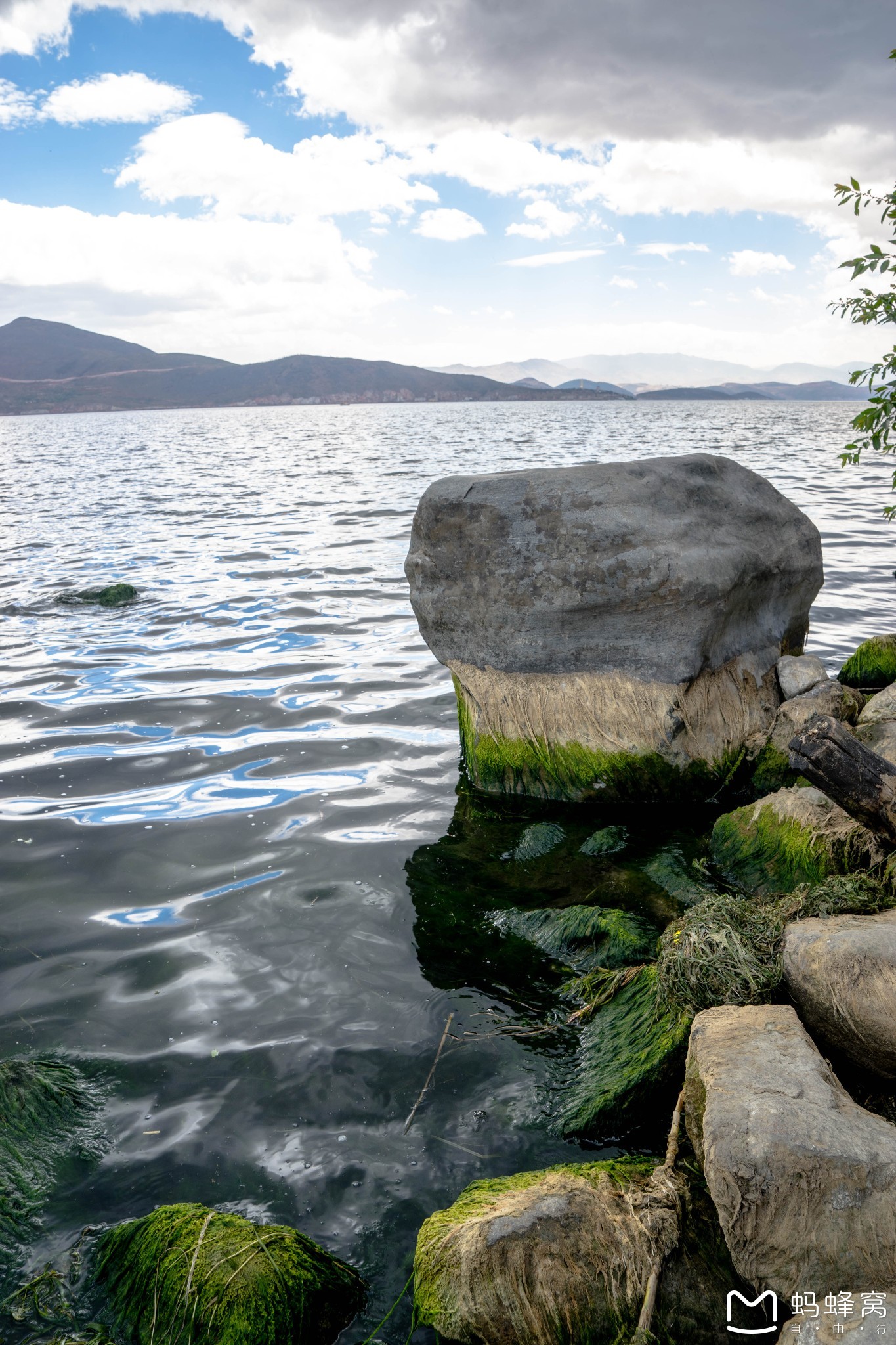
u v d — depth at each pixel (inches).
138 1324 110.1
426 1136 141.8
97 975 185.0
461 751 301.4
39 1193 131.7
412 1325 111.0
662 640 259.1
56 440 2851.9
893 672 315.3
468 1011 171.8
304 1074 155.6
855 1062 134.7
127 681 375.2
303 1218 127.6
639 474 272.2
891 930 140.9
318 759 295.9
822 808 206.2
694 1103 127.5
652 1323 103.7
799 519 295.3
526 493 268.5
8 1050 162.7
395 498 944.3
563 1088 150.5
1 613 490.3
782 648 300.5
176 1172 135.9
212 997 177.5
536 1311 104.7
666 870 217.3
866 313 232.4
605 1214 112.7
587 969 182.7
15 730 323.6
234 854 234.8
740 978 148.8
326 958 189.3
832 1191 102.3
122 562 625.3
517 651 272.4
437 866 227.5
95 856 234.5
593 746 261.1
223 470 1393.9
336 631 444.8
